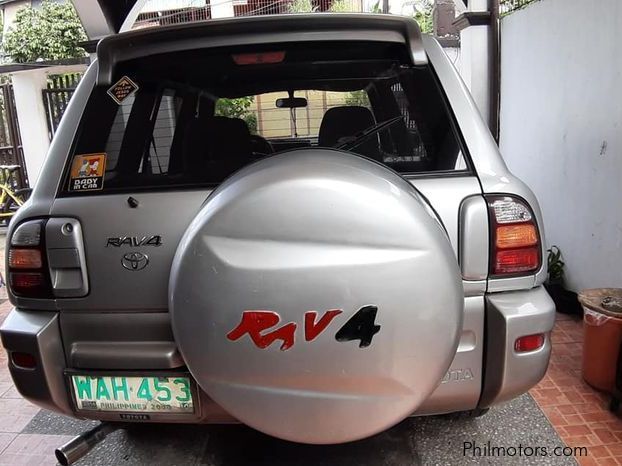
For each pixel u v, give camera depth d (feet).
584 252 12.55
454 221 5.92
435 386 5.31
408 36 6.61
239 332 5.02
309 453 7.79
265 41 6.64
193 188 6.11
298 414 5.17
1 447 8.54
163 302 6.02
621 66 11.03
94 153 6.55
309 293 4.91
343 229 4.96
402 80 6.98
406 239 4.98
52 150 6.65
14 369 6.39
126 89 6.93
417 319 5.00
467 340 6.06
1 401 10.07
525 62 15.19
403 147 6.87
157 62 6.99
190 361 5.30
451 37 25.35
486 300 6.01
